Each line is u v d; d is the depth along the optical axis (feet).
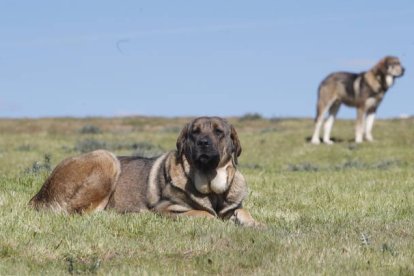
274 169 93.09
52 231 39.32
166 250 36.27
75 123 190.08
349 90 131.95
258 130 172.04
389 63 130.62
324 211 50.08
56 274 31.68
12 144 130.00
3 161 98.53
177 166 43.16
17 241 36.78
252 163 106.63
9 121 190.80
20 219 40.70
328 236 39.17
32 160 99.50
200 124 42.11
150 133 161.27
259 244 36.68
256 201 53.78
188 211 42.78
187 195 42.88
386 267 33.45
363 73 133.49
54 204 44.24
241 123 189.37
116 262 34.24
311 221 45.19
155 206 43.75
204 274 32.24
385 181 68.59
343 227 42.70
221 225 40.04
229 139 42.86
